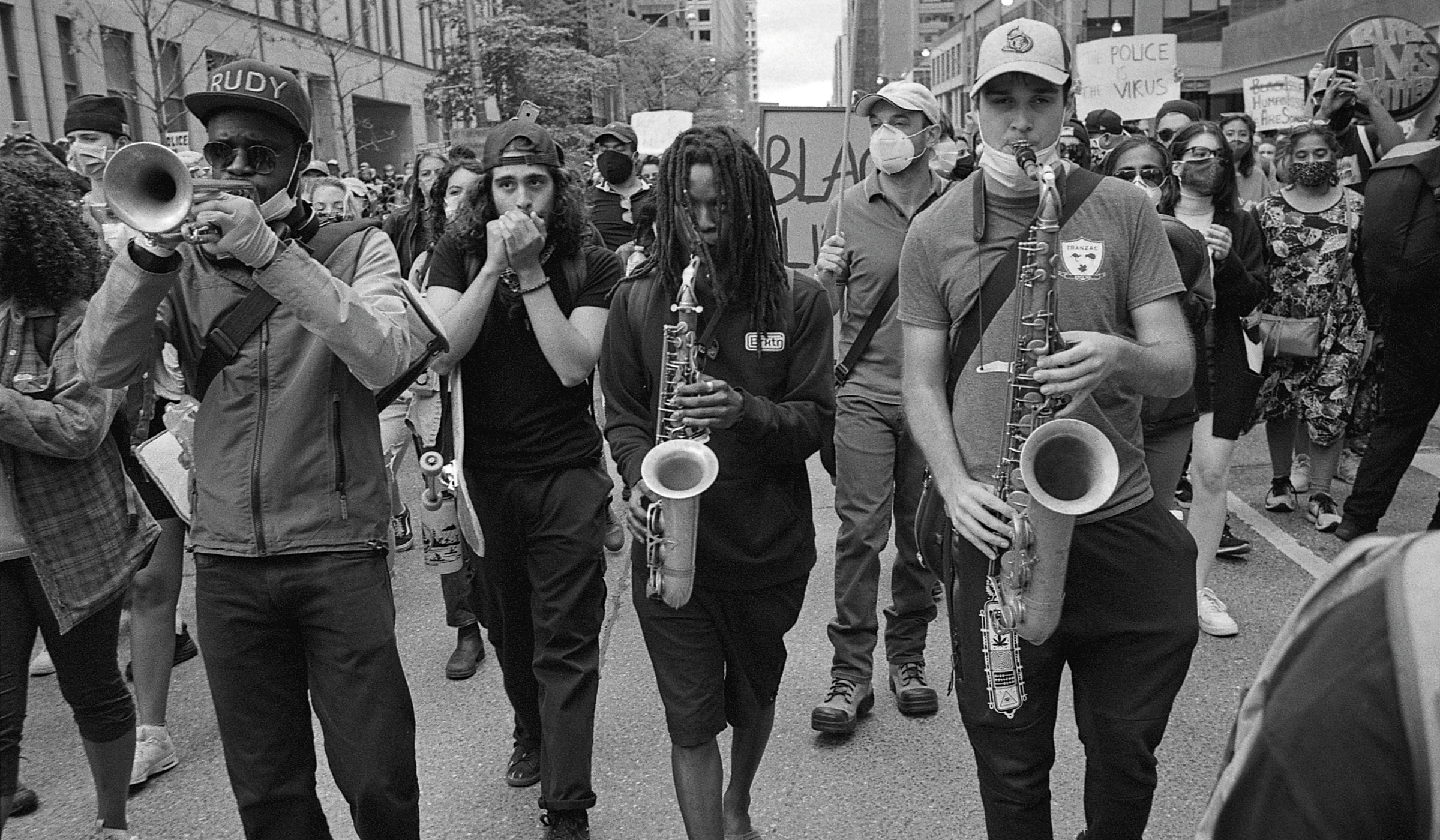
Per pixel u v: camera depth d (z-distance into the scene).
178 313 2.86
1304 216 6.39
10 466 3.23
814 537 3.36
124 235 5.80
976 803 3.84
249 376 2.83
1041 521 2.58
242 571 2.84
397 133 41.38
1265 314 6.48
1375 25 8.12
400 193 19.55
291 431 2.82
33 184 3.33
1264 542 6.34
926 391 2.87
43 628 3.38
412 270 5.19
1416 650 1.00
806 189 7.11
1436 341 5.57
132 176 2.47
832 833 3.69
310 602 2.84
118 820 3.62
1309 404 6.50
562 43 32.91
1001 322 2.75
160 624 4.23
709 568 3.14
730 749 4.28
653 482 2.98
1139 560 2.71
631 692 4.81
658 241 3.22
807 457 3.24
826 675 4.88
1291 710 1.07
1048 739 2.82
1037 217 2.64
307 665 2.94
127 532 3.50
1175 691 2.74
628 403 3.35
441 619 5.78
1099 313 2.70
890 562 6.29
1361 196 6.62
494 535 3.69
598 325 3.64
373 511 2.91
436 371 3.60
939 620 5.42
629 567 6.37
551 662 3.62
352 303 2.71
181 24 24.02
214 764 4.33
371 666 2.86
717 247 3.14
